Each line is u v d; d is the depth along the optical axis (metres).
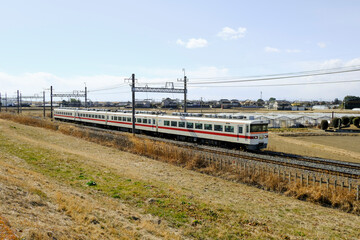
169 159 23.92
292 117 65.88
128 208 11.97
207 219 11.82
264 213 13.16
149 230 10.01
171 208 12.52
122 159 23.75
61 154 20.88
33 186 11.21
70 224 8.53
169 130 35.19
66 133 39.50
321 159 23.19
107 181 15.54
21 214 7.85
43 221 7.91
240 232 10.93
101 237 8.32
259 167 18.72
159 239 9.40
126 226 9.84
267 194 16.16
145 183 15.85
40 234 6.74
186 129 32.66
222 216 12.27
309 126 60.03
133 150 27.56
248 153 25.09
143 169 20.55
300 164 20.48
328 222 12.50
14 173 12.40
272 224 11.93
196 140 32.12
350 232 11.58
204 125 30.30
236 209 13.29
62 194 11.29
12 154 18.97
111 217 10.37
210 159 22.34
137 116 40.62
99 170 17.66
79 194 12.30
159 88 35.28
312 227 11.91
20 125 43.78
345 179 16.83
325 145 36.22
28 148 21.66
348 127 58.75
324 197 15.03
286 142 37.00
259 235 10.81
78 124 58.38
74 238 7.49
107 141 31.81
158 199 13.42
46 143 27.64
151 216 11.50
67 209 9.74
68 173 16.08
